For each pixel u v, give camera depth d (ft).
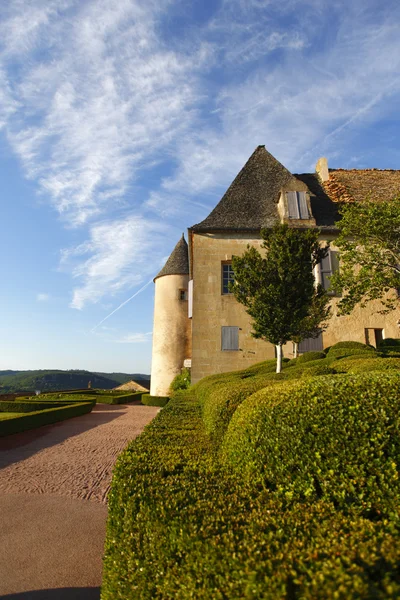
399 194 40.37
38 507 17.39
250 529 6.23
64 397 82.74
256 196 65.05
